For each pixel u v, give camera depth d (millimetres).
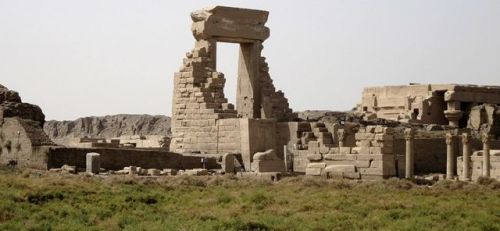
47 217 53406
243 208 57031
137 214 55156
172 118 87625
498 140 106188
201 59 86875
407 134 80062
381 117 121312
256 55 90625
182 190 63938
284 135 84312
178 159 78125
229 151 83250
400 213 55312
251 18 90250
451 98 116438
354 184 66000
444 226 52000
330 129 83875
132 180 65688
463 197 61906
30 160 73875
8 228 50125
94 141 102938
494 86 120312
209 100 85625
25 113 80375
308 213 55469
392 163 69625
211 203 58812
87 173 69875
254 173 74000
